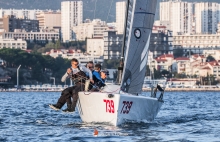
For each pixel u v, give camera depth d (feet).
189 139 218.18
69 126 256.93
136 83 254.88
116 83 258.78
